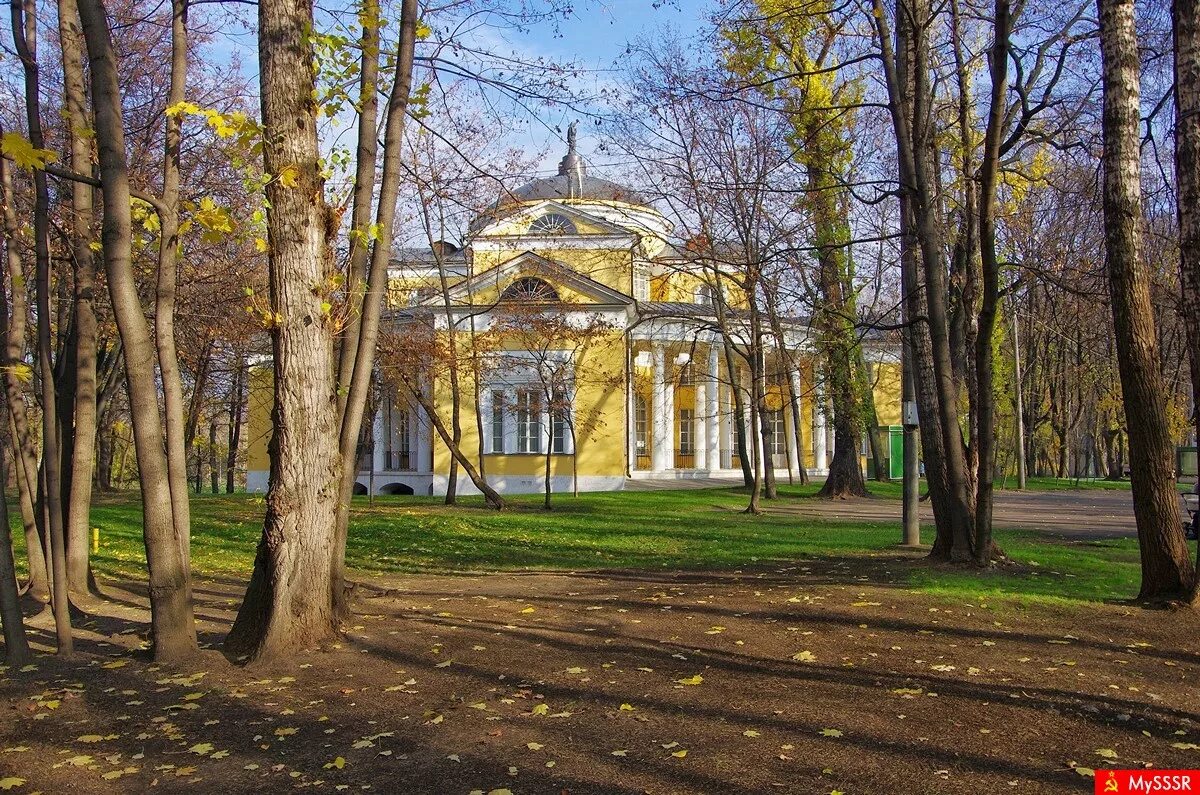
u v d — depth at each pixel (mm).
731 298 33781
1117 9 9875
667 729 5949
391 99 9148
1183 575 9805
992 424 12219
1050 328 24109
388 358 24188
